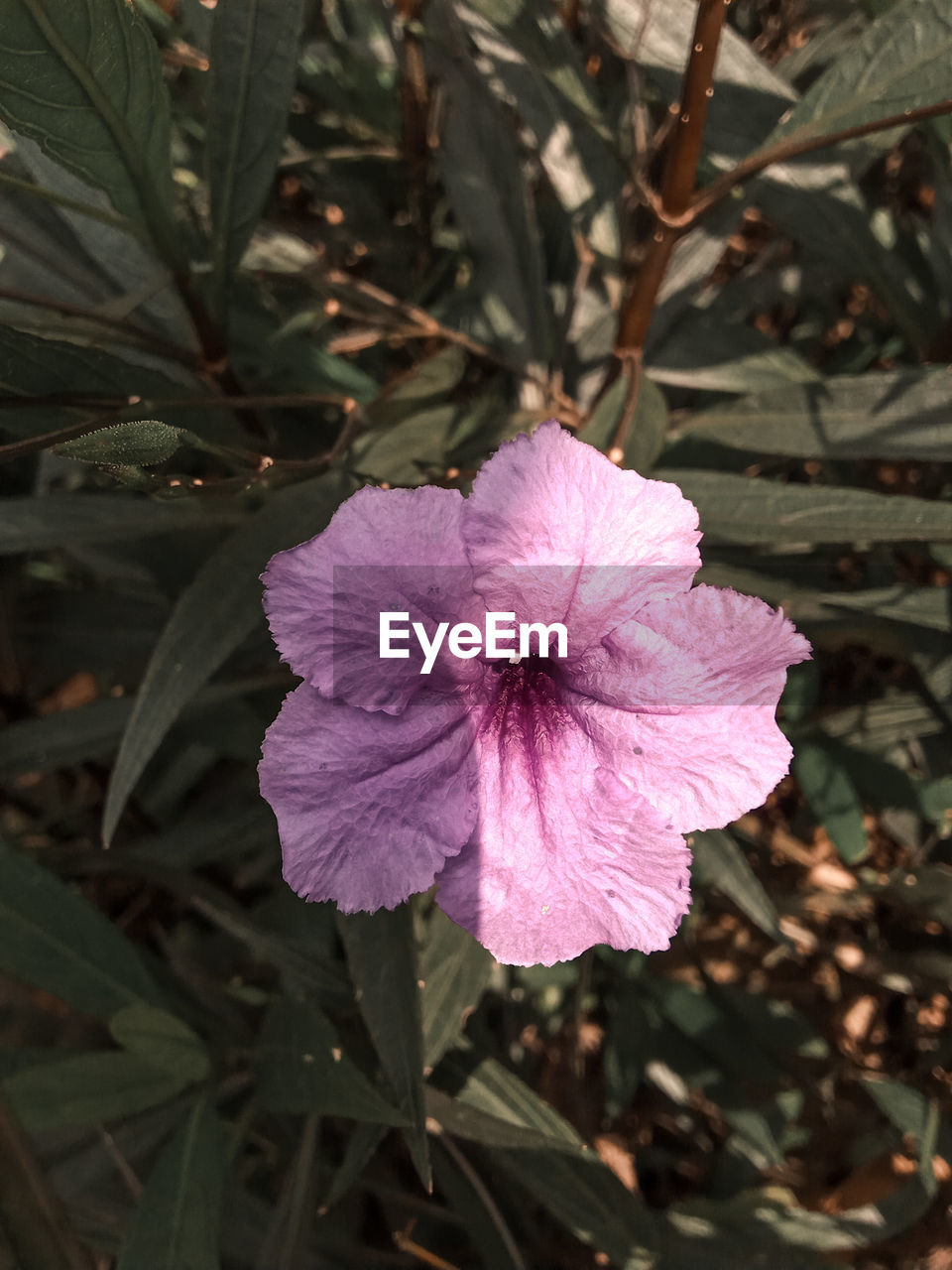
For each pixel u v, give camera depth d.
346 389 0.19
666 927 0.10
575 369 0.19
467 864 0.10
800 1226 0.18
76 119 0.12
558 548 0.10
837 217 0.18
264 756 0.10
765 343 0.18
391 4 0.19
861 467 0.21
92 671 0.21
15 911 0.15
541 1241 0.20
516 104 0.16
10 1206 0.12
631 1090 0.20
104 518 0.16
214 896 0.19
